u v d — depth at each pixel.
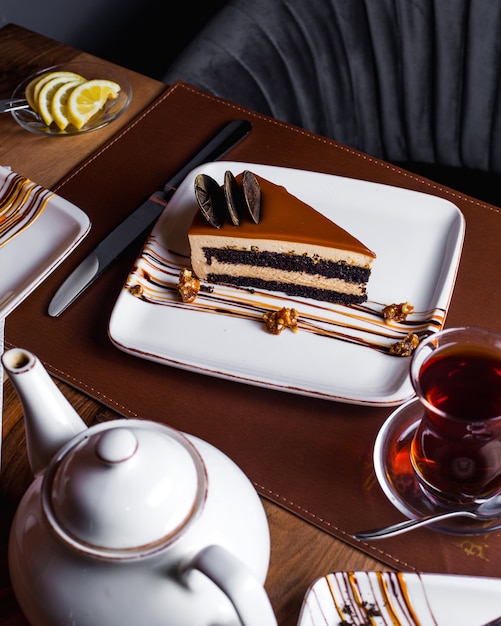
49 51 1.37
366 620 0.66
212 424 0.85
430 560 0.73
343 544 0.74
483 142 1.64
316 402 0.87
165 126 1.22
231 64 1.56
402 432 0.82
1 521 0.75
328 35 1.56
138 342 0.94
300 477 0.80
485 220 1.07
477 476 0.73
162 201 1.10
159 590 0.53
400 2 1.51
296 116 1.65
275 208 1.05
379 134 1.71
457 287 0.99
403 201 1.07
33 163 1.18
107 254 1.03
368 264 1.01
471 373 0.74
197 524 0.54
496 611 0.66
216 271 1.05
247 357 0.92
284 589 0.71
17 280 0.98
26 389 0.60
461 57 1.55
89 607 0.54
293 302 1.01
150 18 2.42
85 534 0.52
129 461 0.52
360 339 0.94
